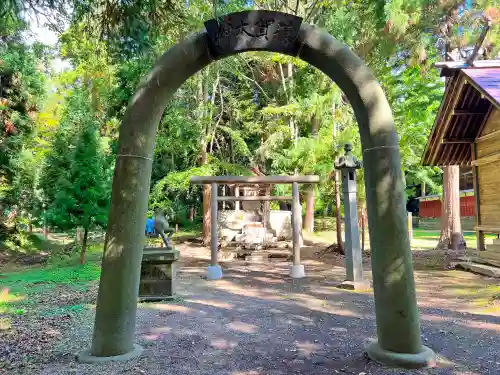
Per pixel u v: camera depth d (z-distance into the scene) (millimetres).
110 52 4645
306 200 19078
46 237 16859
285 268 10102
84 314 5148
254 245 13648
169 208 16750
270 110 15289
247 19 3521
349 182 7473
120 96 12031
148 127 3531
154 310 5387
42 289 7172
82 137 10320
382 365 3199
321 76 14367
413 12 9219
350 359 3398
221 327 4516
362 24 9461
